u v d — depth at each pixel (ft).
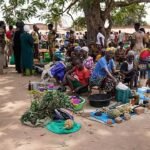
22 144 10.70
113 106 14.17
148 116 13.42
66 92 16.51
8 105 14.69
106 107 13.96
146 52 18.99
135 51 20.79
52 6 25.03
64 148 10.41
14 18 23.48
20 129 11.91
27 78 20.30
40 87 17.28
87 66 17.74
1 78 20.36
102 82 15.90
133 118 13.15
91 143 10.77
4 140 11.00
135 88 17.65
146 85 18.10
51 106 12.87
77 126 12.05
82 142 10.85
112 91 15.48
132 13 29.68
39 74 21.31
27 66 21.03
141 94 16.19
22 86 18.12
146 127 12.21
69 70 16.74
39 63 22.93
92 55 20.59
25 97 15.90
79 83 16.07
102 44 22.81
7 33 25.20
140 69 18.85
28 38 20.66
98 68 15.96
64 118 12.52
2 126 12.19
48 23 25.45
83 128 12.00
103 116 13.10
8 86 18.16
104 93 15.76
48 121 12.41
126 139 11.13
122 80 17.12
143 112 13.82
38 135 11.39
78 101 14.44
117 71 17.38
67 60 19.76
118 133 11.62
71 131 11.62
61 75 17.49
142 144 10.77
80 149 10.34
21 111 13.87
